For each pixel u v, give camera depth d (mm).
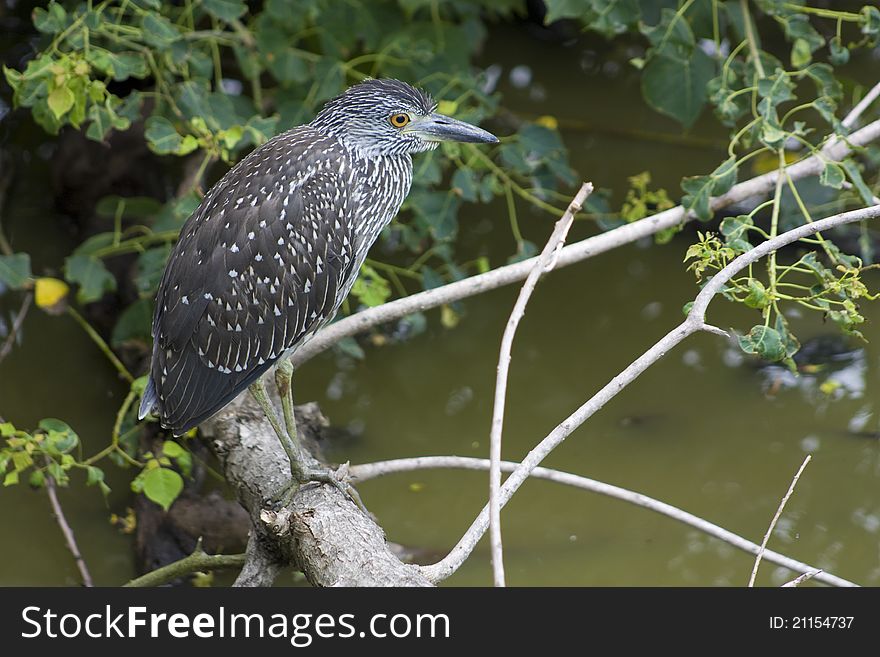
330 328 9633
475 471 11023
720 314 12883
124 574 9953
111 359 11648
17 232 13422
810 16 16703
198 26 13977
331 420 11578
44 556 10070
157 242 12562
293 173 8414
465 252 13570
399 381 12133
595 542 10125
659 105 10898
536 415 11586
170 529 10133
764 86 10109
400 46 12156
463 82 11852
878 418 11375
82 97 9641
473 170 12133
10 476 9016
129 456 9781
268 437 8922
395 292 13008
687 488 10625
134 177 13336
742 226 9125
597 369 12164
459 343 12641
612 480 10727
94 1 11273
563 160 11664
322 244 8430
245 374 8359
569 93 16391
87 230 13102
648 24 11359
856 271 8445
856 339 12359
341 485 8148
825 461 10930
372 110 8711
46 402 11578
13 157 14422
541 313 12977
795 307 12922
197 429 10562
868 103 10078
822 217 13312
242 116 11562
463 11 13992
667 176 14727
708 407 11633
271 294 8289
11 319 12570
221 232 8258
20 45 15234
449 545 10078
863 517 10305
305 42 13445
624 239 9602
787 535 10109
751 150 14945
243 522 10172
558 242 7688
